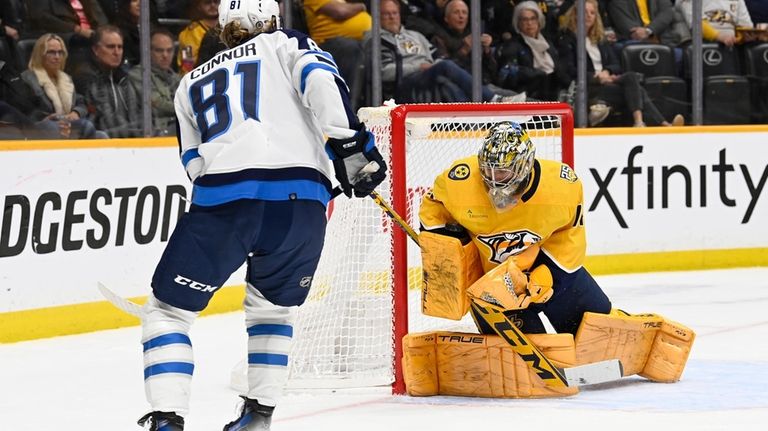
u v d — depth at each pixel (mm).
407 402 7707
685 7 18109
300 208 5809
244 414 6188
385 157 8570
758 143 16734
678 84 17922
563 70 17156
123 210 11742
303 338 8492
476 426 6926
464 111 8164
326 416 7285
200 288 5793
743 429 6809
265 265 5922
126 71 14359
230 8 6176
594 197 15680
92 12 14266
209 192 5750
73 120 13969
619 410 7352
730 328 11172
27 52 13750
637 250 16031
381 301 8562
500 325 7531
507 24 17000
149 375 5738
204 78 5973
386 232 8578
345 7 15711
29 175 10867
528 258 7574
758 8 18641
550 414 7246
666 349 8242
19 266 10836
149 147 11969
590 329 7805
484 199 7523
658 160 16141
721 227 16562
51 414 7676
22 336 10891
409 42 16328
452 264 7500
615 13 17766
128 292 11844
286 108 5855
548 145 10484
